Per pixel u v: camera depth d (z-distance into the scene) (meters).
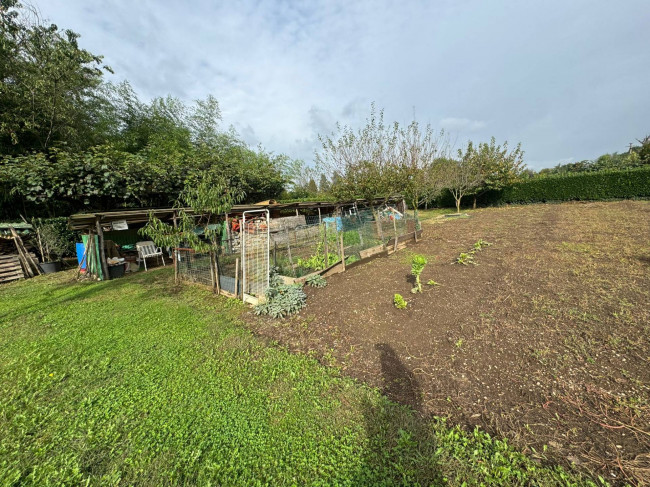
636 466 1.83
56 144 12.22
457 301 4.63
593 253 6.82
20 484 2.01
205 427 2.45
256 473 2.02
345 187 10.84
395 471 1.96
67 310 5.70
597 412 2.30
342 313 4.60
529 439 2.11
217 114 21.48
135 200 12.69
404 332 3.84
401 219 10.96
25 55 11.60
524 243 8.63
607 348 3.11
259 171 20.59
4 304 6.25
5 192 10.62
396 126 10.93
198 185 5.84
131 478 2.04
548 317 3.88
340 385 2.90
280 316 4.70
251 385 2.99
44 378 3.28
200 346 3.92
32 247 10.28
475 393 2.63
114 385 3.10
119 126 16.36
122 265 8.98
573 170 29.72
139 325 4.75
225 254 7.55
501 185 21.27
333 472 1.98
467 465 1.95
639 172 17.50
